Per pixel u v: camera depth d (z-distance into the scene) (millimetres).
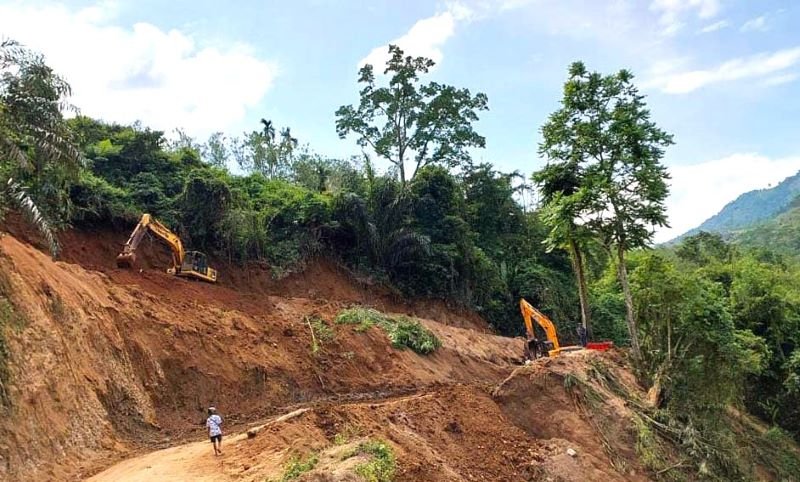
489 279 36719
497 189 43781
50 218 19188
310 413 13539
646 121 23609
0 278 13273
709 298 22984
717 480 18500
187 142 41719
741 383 25000
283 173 43938
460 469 14484
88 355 14742
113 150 27266
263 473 10938
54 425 12594
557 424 17953
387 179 33500
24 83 15023
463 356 26812
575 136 24328
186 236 25406
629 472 17047
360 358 21812
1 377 11797
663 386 20922
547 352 25531
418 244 31578
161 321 17688
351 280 29844
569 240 25031
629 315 23125
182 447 13578
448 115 41719
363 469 11031
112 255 23141
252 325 20469
